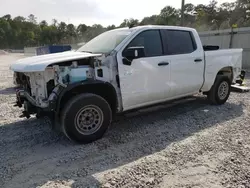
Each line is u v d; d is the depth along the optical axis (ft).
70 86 11.00
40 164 9.84
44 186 8.28
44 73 10.95
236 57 19.53
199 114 16.51
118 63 12.14
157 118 15.74
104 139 12.31
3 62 83.46
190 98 20.61
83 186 8.27
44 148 11.33
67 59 11.14
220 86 18.42
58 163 9.91
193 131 13.44
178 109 17.72
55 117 11.28
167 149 11.16
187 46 15.66
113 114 12.99
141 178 8.75
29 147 11.44
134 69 12.66
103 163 9.90
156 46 13.89
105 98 12.64
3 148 11.34
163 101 14.97
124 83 12.40
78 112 11.16
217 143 11.75
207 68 16.80
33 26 338.54
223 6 165.48
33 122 14.90
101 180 8.63
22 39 297.33
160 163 9.85
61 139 12.34
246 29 44.14
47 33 294.05
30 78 11.43
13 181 8.61
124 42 12.60
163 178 8.76
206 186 8.25
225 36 48.29
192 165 9.68
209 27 148.97
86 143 11.74
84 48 14.76
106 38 14.33
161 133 13.16
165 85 14.24
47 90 11.19
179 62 14.76
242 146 11.39
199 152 10.82
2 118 15.78
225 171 9.21
